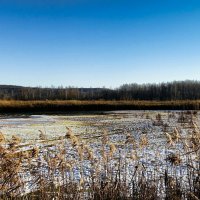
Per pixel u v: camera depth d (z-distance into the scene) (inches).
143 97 5762.8
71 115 2445.9
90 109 3272.6
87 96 5669.3
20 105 3085.6
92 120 1931.6
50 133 1253.7
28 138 1079.6
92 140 981.8
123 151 612.4
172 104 3314.5
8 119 2050.9
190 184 352.8
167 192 345.4
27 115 2477.9
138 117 2146.9
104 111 3014.3
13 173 291.3
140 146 407.5
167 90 5969.5
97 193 328.8
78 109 3233.3
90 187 342.0
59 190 316.2
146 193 340.8
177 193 343.0
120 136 1109.1
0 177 287.1
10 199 292.2
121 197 332.2
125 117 2165.4
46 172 384.2
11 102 3213.6
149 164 523.5
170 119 1866.4
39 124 1672.0
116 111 2997.0
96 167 362.3
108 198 327.0
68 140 874.8
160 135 1108.5
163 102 3612.2
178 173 456.8
